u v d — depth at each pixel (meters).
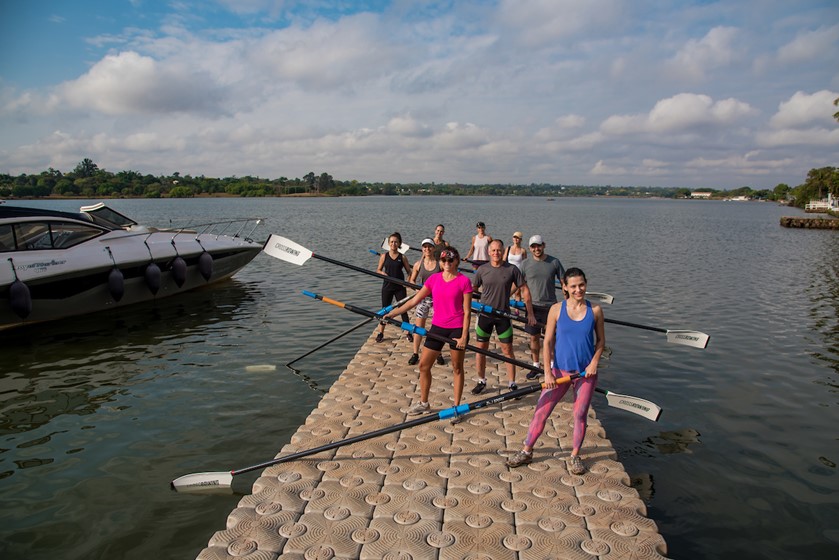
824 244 33.59
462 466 4.94
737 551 4.38
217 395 7.66
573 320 4.80
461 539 3.83
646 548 3.76
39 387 7.95
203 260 15.31
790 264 23.05
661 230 46.44
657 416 5.08
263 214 65.06
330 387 7.45
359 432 5.66
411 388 7.07
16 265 10.91
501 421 6.03
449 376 7.61
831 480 5.50
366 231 39.47
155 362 9.15
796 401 7.63
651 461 5.90
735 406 7.46
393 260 9.25
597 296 9.73
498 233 39.81
